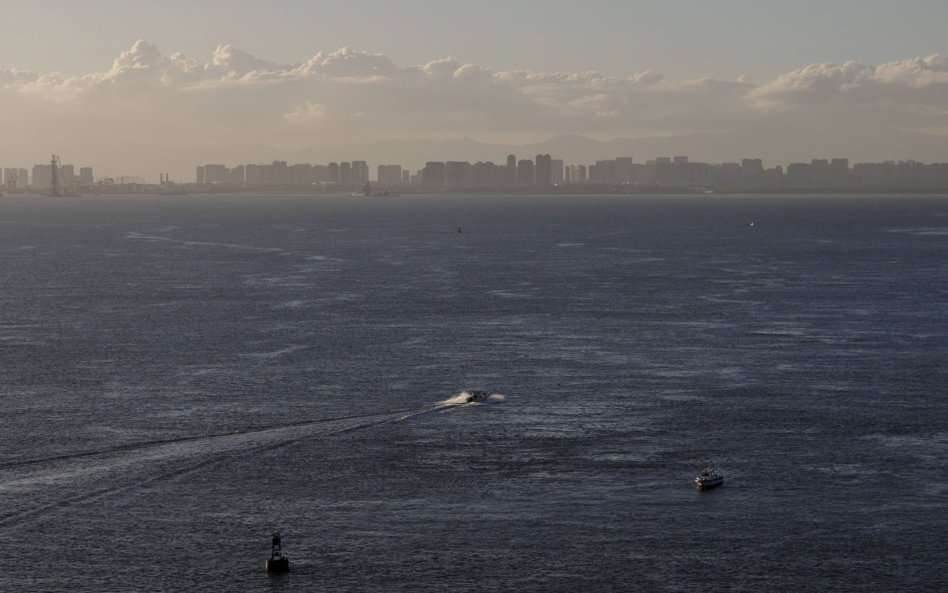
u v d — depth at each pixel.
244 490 152.62
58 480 155.62
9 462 163.50
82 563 129.50
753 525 140.62
